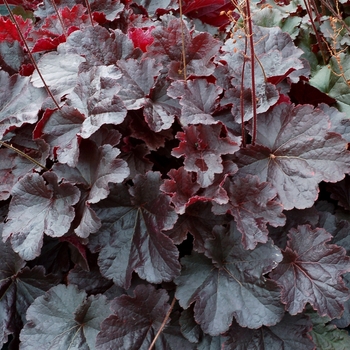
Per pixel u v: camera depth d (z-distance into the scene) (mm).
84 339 621
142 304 623
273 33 771
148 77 711
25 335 617
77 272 660
